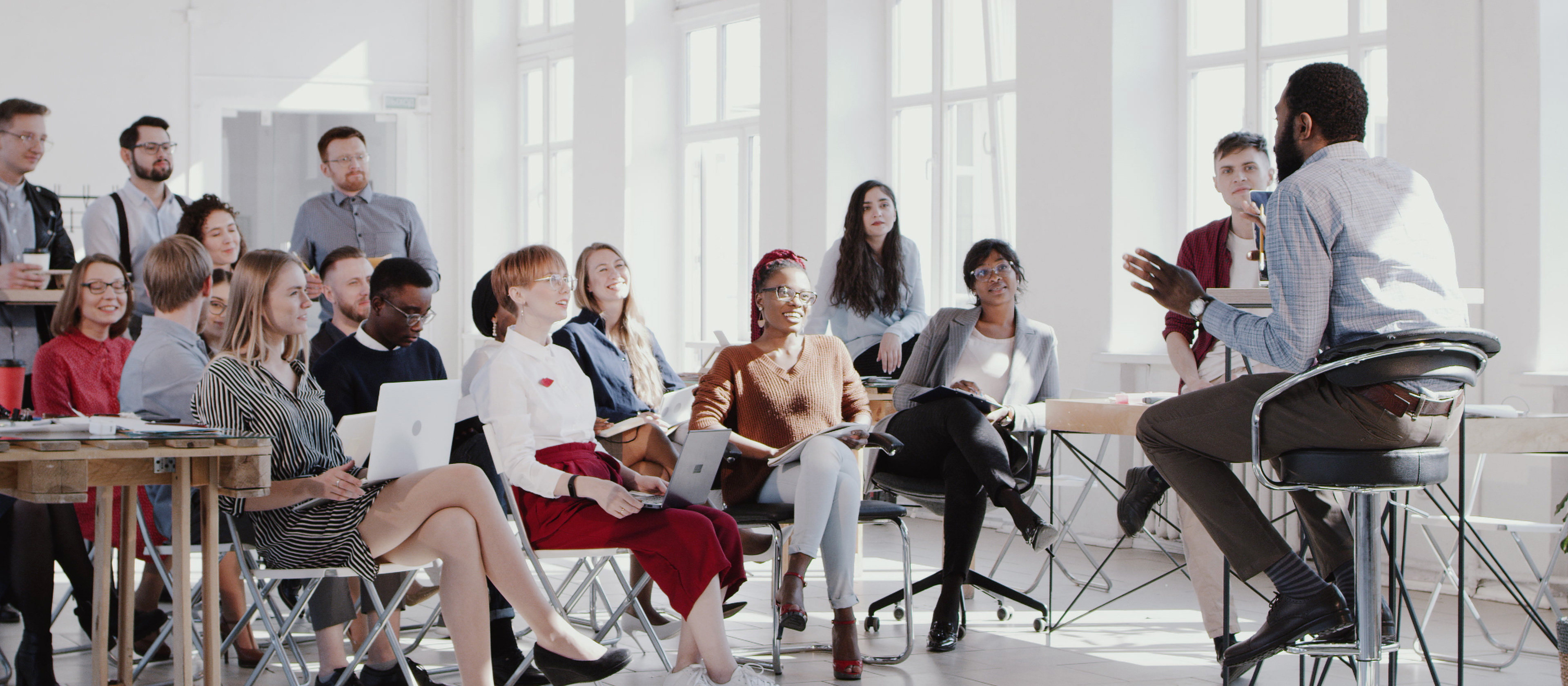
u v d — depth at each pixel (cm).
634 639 418
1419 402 244
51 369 398
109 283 405
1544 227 489
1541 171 488
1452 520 371
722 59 926
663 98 958
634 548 317
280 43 1100
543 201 1120
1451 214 512
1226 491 278
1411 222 259
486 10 1128
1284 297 258
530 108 1140
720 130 925
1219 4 636
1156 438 286
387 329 380
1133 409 334
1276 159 285
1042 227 668
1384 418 246
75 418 302
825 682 360
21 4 1010
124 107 1045
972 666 382
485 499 300
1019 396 443
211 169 1082
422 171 1150
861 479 396
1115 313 638
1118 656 396
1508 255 497
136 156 601
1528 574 487
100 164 1035
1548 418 301
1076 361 653
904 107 785
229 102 1086
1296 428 257
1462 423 286
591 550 321
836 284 570
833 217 777
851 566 366
